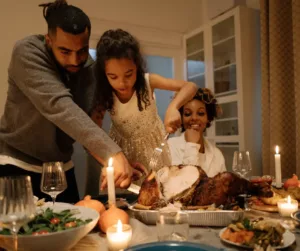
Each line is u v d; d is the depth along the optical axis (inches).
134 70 47.3
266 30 99.3
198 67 124.5
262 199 40.4
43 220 29.3
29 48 42.4
